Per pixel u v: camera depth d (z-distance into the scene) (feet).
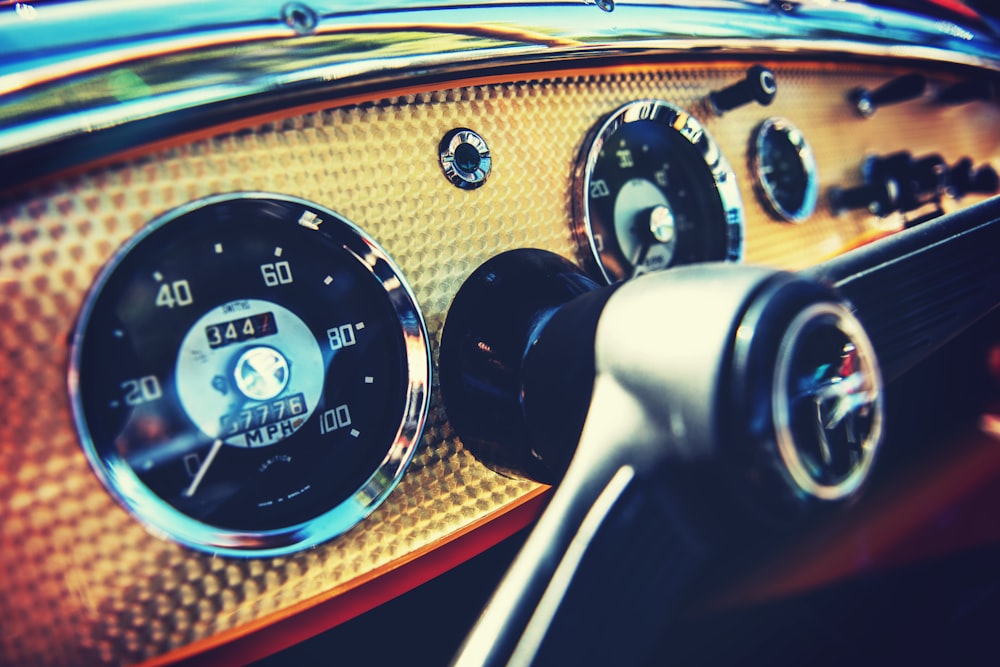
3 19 0.95
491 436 1.09
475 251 1.17
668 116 1.38
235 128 1.01
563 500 0.89
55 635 0.93
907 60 1.69
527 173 1.22
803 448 0.82
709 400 0.82
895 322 1.07
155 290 1.00
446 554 1.11
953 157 1.93
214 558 0.99
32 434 0.92
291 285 1.07
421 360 1.11
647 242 1.41
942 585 1.15
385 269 1.09
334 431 1.08
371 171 1.10
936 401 1.38
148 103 0.95
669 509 0.87
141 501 0.96
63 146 0.92
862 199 1.65
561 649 0.87
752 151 1.52
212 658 0.99
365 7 1.08
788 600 1.10
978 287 1.14
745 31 1.41
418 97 1.13
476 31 1.13
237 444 1.03
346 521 1.05
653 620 0.89
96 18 0.97
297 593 1.03
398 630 1.10
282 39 1.02
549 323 1.05
